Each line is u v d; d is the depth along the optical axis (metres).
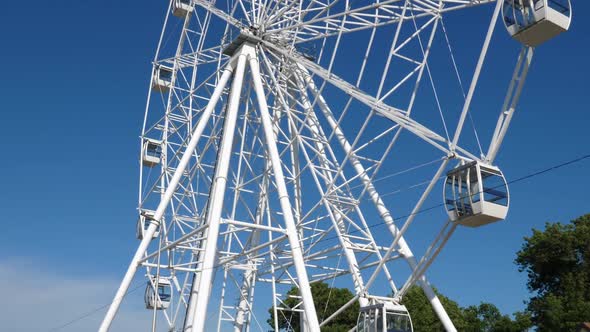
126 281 26.56
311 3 29.27
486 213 22.45
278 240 25.80
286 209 25.81
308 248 31.88
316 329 23.22
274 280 33.00
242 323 35.00
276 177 26.50
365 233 30.06
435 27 25.20
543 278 54.09
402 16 25.48
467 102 22.61
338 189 28.94
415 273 26.27
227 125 28.20
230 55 32.22
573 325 46.72
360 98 26.47
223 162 26.98
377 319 26.83
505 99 22.89
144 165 42.28
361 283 28.52
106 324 25.80
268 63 31.00
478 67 22.16
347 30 27.88
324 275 32.38
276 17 30.23
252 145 34.59
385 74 25.55
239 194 33.16
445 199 23.86
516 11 21.83
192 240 27.14
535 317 52.22
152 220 27.44
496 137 23.00
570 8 21.31
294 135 34.19
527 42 22.05
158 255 27.58
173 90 40.44
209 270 24.42
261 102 28.64
